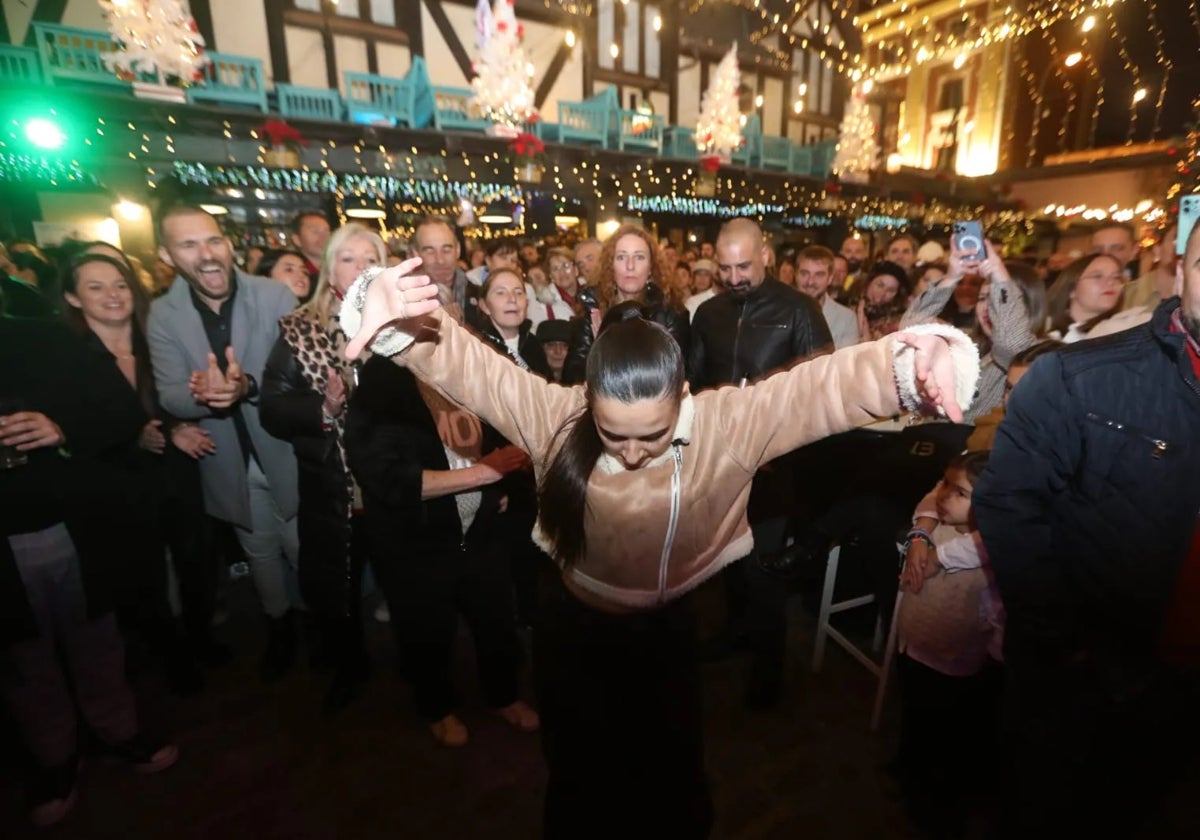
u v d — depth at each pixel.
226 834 1.82
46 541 1.71
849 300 6.25
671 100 12.37
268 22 8.25
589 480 1.10
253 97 7.34
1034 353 1.88
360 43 8.87
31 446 1.59
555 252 5.18
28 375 1.63
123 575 1.87
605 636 1.25
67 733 1.87
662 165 10.21
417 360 1.08
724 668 2.51
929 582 1.72
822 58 14.81
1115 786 1.36
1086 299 2.39
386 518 1.84
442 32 9.41
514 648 2.13
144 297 2.33
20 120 5.87
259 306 2.44
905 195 13.32
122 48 6.54
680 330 2.55
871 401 0.95
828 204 12.33
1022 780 1.42
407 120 8.73
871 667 2.23
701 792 1.33
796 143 14.95
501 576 2.05
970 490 1.61
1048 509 1.33
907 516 2.14
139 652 2.62
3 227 6.73
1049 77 13.77
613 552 1.14
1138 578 1.21
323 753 2.11
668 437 1.03
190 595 2.44
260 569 2.41
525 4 10.12
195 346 2.30
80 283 2.14
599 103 10.23
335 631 2.25
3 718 2.21
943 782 1.76
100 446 1.76
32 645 1.75
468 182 8.52
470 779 2.01
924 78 16.30
